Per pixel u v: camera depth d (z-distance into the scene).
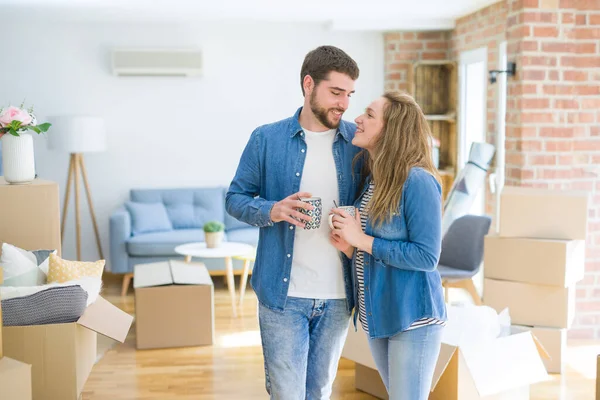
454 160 7.31
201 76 7.71
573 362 4.74
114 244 6.84
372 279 2.63
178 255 6.91
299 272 2.71
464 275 5.38
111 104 7.61
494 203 6.27
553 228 4.48
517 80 5.09
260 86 7.77
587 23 5.01
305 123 2.77
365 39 7.78
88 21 7.46
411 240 2.55
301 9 6.58
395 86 7.67
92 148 7.05
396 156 2.57
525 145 5.05
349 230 2.57
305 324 2.75
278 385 2.75
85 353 3.56
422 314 2.58
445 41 7.62
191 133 7.75
